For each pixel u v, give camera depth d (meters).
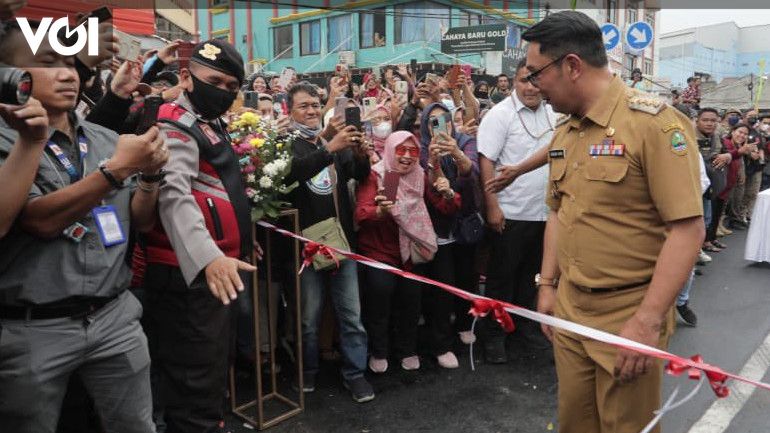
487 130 3.69
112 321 1.85
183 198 2.09
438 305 3.63
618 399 1.87
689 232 1.68
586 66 1.82
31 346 1.67
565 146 1.98
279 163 2.73
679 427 3.00
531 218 3.71
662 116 1.71
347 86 5.67
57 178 1.73
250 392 3.29
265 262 3.11
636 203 1.79
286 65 22.98
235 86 2.34
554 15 1.85
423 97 4.06
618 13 23.17
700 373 1.68
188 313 2.33
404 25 19.80
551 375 3.55
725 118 9.69
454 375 3.55
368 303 3.48
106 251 1.80
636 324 1.74
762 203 6.43
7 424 1.73
